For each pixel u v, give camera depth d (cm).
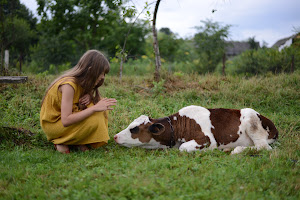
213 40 1712
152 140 414
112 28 1994
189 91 721
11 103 585
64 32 1975
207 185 272
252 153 386
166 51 2159
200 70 1694
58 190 264
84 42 2081
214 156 378
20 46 2136
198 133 407
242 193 262
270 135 422
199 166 324
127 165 327
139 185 267
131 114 559
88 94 388
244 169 313
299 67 1256
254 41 1925
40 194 256
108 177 287
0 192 262
